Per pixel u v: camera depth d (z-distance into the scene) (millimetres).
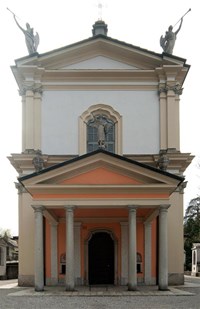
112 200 20453
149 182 20531
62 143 26391
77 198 20422
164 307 15492
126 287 22734
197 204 59094
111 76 26891
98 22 30984
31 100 26578
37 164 24625
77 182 20516
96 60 27156
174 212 25078
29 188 20375
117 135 26531
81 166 20469
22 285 24578
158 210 21344
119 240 25125
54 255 24688
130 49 26734
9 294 19578
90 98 26812
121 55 27031
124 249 25062
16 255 63938
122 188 20406
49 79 26844
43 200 20406
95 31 30969
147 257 24797
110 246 25359
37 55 26500
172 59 26641
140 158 26172
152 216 23375
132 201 20438
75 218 25156
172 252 24875
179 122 26688
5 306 15938
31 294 19406
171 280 24688
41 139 26391
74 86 26859
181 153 25781
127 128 26641
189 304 16266
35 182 20406
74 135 26484
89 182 20516
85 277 24781
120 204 20438
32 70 26531
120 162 20500
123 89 26938
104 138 22875
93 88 26906
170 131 26344
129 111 26781
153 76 26969
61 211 23281
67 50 26672
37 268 20547
